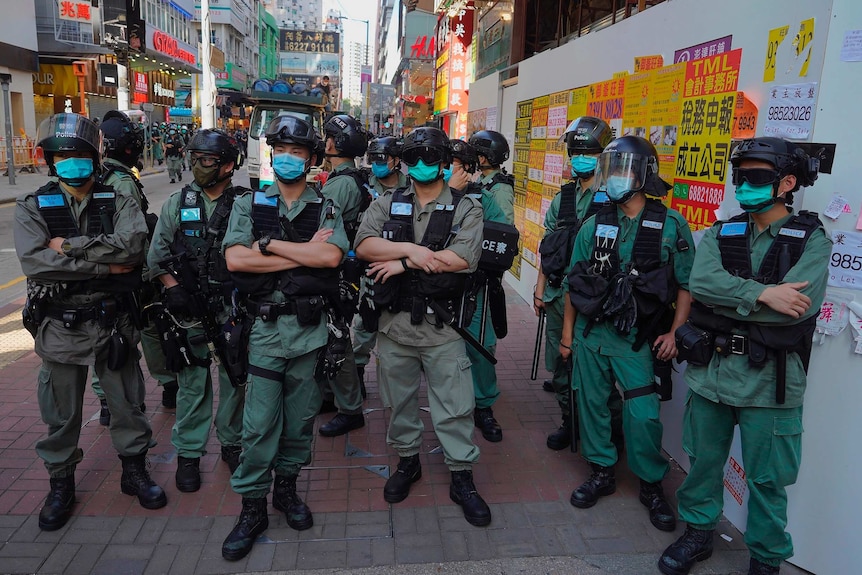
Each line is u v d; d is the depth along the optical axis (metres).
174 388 4.50
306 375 3.07
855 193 2.66
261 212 3.00
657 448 3.27
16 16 24.14
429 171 3.10
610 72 5.06
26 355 5.50
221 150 3.31
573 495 3.45
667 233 3.18
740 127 3.27
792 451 2.63
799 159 2.50
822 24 2.73
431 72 30.22
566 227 3.98
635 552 3.07
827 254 2.51
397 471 3.55
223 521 3.25
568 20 8.26
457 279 3.17
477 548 3.07
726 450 2.86
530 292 7.51
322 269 2.99
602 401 3.43
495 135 4.54
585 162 3.81
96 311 3.09
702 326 2.79
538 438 4.24
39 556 2.93
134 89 34.56
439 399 3.30
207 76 21.33
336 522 3.26
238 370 3.00
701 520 2.91
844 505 2.78
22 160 22.80
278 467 3.23
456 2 12.96
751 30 3.21
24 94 25.09
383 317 3.34
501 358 5.77
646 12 4.44
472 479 3.46
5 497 3.39
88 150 2.94
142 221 3.14
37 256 2.92
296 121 2.95
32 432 4.10
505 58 9.88
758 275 2.59
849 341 2.71
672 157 4.00
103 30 11.63
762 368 2.60
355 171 4.29
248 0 73.06
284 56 112.69
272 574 2.86
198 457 3.56
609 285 3.23
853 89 2.64
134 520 3.23
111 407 3.26
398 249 3.14
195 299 3.31
